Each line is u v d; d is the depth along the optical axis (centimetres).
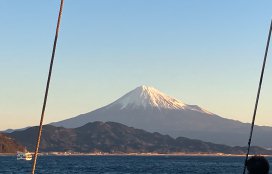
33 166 1582
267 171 1237
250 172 1245
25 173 18012
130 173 18688
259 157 1255
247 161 1262
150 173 18788
